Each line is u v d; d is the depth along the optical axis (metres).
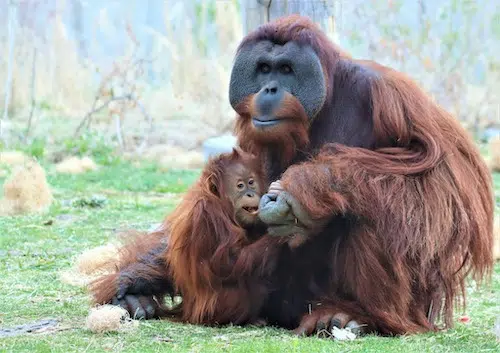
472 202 14.16
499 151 39.22
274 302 14.72
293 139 14.38
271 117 14.14
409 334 13.73
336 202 13.24
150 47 70.94
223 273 14.22
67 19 72.25
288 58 14.27
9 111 54.88
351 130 14.61
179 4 63.62
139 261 15.51
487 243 14.64
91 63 58.12
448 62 54.41
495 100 54.44
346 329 13.48
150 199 31.88
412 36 57.38
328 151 14.09
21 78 56.19
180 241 14.32
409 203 13.56
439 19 57.59
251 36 14.78
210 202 14.27
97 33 71.19
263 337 13.45
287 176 13.54
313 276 14.61
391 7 54.66
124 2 76.62
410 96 14.34
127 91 55.06
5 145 44.44
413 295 14.16
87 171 39.56
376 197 13.47
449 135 14.56
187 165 41.91
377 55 53.59
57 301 16.62
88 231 25.17
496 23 56.38
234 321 14.41
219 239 14.18
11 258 21.38
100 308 14.34
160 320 14.85
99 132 47.59
